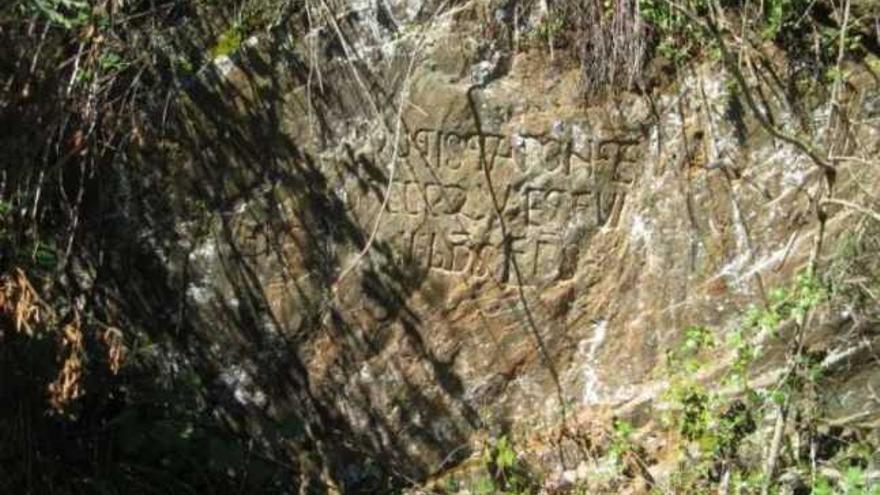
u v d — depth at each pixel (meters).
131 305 4.97
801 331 4.45
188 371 4.97
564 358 4.83
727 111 4.63
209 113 4.84
